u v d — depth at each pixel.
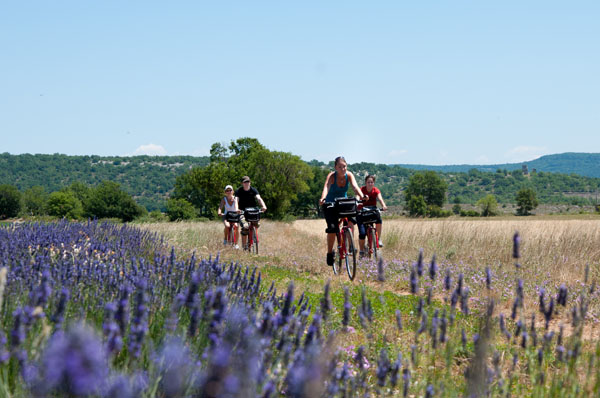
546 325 7.20
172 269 10.19
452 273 18.34
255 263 21.03
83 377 2.18
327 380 5.69
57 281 8.31
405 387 6.20
